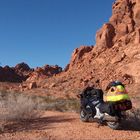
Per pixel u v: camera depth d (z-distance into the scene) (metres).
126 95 10.73
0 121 12.69
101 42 86.62
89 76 74.56
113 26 86.31
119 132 10.38
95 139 9.48
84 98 12.35
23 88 77.62
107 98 11.05
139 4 82.38
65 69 97.31
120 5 87.06
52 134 10.28
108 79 68.25
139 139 9.38
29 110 13.79
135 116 11.66
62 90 69.56
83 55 92.12
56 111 17.22
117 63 73.62
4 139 9.69
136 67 65.25
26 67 166.88
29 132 10.67
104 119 10.99
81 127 11.27
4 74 152.00
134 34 79.19
